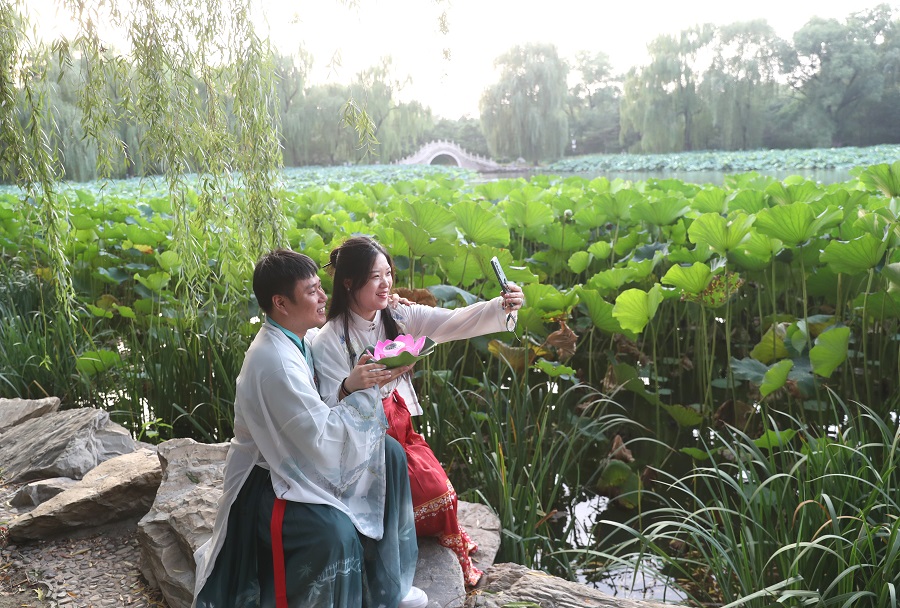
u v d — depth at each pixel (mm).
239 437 2082
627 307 4355
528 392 3998
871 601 2422
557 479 3512
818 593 2334
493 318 2354
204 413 4512
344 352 2191
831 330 3721
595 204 6891
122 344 5934
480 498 3582
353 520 1988
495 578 2516
